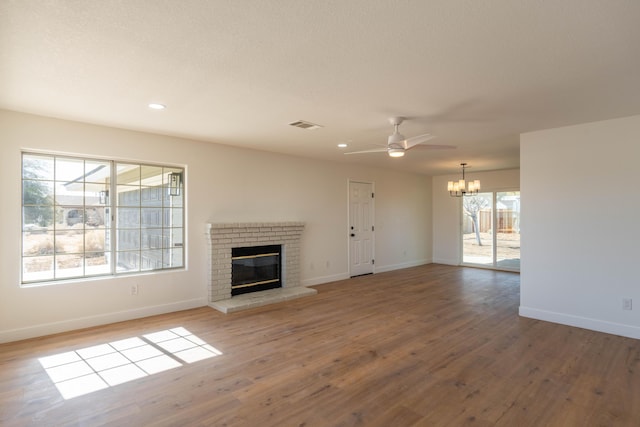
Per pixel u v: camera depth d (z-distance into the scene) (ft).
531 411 7.74
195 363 10.19
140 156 14.33
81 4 5.68
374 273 24.94
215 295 16.28
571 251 13.41
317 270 21.30
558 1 5.60
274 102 10.68
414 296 18.24
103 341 11.80
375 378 9.27
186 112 11.71
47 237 12.65
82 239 13.35
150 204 15.01
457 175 28.76
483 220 27.55
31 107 11.21
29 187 12.32
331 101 10.58
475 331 12.87
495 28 6.47
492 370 9.73
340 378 9.29
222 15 6.04
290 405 8.00
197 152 16.02
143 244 14.80
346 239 23.08
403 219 27.48
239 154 17.52
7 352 10.84
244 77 8.79
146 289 14.57
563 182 13.57
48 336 12.20
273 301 16.81
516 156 20.17
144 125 13.35
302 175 20.43
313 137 15.35
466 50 7.35
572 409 7.81
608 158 12.59
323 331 12.92
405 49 7.31
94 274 13.61
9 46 7.16
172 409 7.83
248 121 12.80
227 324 13.65
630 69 8.25
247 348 11.30
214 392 8.57
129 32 6.63
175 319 14.23
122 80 8.99
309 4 5.69
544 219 14.03
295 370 9.75
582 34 6.66
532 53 7.47
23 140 11.82
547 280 14.01
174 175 15.69
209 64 8.05
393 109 11.32
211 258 16.16
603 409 7.80
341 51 7.41
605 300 12.69
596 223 12.85
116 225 14.11
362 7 5.78
